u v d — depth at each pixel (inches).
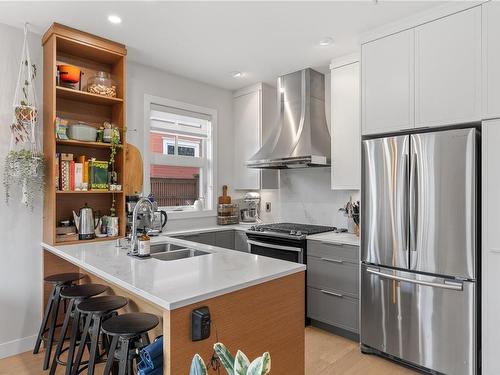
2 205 104.3
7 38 105.8
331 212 149.4
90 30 109.0
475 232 85.4
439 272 90.7
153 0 91.3
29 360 101.6
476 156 86.7
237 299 63.6
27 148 108.2
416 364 95.2
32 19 101.8
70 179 110.3
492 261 83.0
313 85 145.9
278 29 108.0
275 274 70.5
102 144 116.0
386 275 100.2
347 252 115.2
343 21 102.7
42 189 109.4
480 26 86.2
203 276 68.0
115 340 62.5
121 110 122.3
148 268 75.0
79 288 86.0
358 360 102.9
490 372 83.0
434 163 91.5
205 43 118.8
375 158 104.0
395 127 101.8
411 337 95.9
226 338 61.5
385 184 101.3
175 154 156.1
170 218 148.9
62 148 116.0
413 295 95.4
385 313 101.5
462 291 86.9
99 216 123.6
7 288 105.3
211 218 166.4
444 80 92.2
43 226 112.0
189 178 162.4
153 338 74.5
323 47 122.2
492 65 84.1
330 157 137.1
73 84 113.3
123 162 122.0
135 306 80.9
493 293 82.7
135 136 137.6
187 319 55.4
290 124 147.6
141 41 117.5
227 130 175.5
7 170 102.3
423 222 93.4
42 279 111.1
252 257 86.4
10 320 105.7
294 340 75.4
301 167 157.8
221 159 172.1
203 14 98.7
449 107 91.2
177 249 109.2
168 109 150.3
